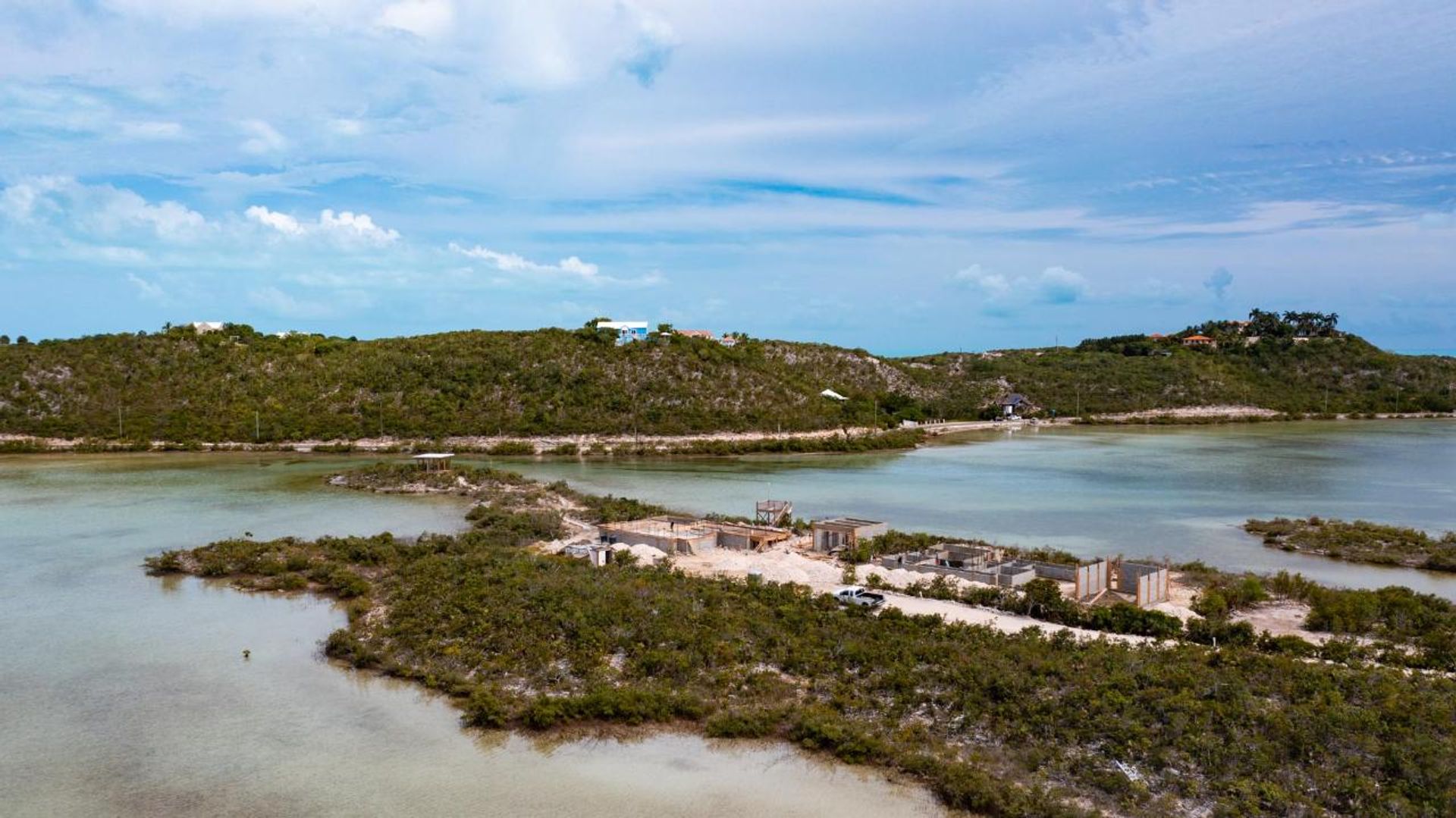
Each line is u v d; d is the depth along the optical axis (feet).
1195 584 167.32
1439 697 105.60
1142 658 118.83
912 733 102.32
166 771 97.91
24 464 360.89
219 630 144.66
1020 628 137.80
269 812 89.51
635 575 164.04
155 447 404.77
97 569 183.93
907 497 282.56
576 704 108.88
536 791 92.84
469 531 219.61
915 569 172.24
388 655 129.29
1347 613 141.79
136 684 122.11
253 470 344.08
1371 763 91.97
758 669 121.80
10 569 183.11
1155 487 300.20
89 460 374.63
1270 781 89.61
